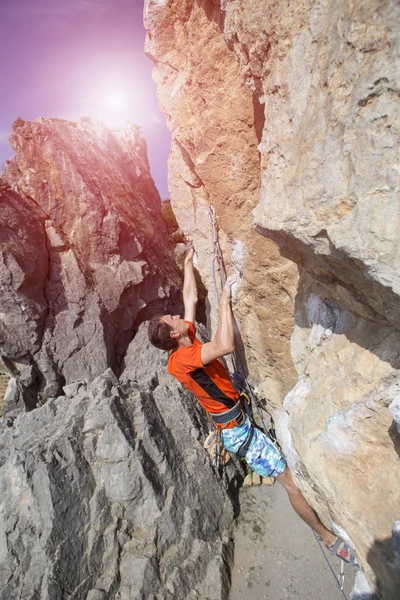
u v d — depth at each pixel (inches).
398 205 66.4
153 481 323.6
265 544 314.5
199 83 170.6
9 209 573.6
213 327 283.0
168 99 191.3
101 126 896.9
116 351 643.5
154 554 295.3
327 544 148.9
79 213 618.2
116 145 909.8
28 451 316.5
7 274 546.6
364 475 106.2
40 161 616.1
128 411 358.9
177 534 311.3
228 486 360.2
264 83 117.0
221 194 190.9
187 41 170.9
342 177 76.5
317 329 138.2
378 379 102.1
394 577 98.9
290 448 143.9
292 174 95.0
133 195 827.4
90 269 634.2
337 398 115.8
